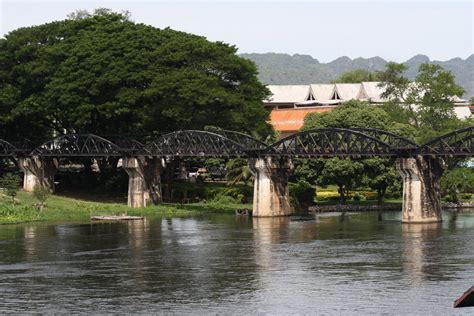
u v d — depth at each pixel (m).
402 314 85.88
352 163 183.38
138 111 185.50
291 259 114.12
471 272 104.19
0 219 158.00
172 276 103.94
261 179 169.00
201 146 174.12
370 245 125.81
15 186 178.62
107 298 93.38
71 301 92.19
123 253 120.62
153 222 159.75
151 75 186.62
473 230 142.88
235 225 154.25
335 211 183.50
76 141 187.00
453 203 191.75
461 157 159.62
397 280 100.31
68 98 185.25
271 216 168.88
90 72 186.75
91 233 142.38
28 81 195.88
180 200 194.38
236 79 198.38
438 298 91.62
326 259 113.81
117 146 182.88
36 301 92.31
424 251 119.38
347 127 194.50
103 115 187.25
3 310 88.94
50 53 192.88
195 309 88.69
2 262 113.88
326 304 89.88
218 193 193.12
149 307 89.69
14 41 199.88
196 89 181.75
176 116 181.50
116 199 192.12
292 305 89.69
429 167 156.12
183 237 136.88
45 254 120.00
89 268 109.38
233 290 96.38
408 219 155.38
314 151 164.25
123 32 195.25
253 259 114.56
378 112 198.75
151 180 186.00
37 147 189.50
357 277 102.06
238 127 191.12
